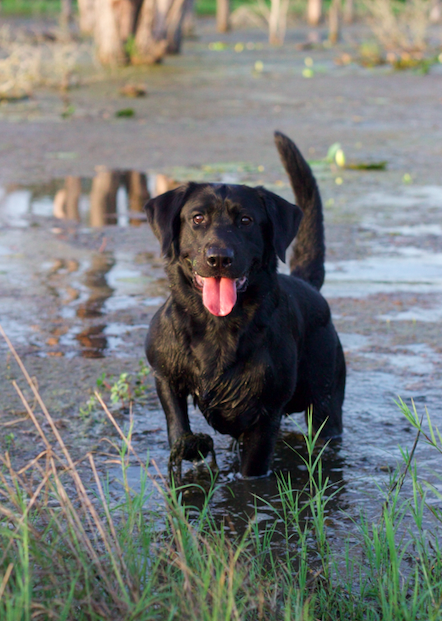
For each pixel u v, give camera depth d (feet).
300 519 12.16
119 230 29.32
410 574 10.30
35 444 14.30
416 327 20.43
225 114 56.95
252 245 12.88
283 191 34.14
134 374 17.47
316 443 14.82
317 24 152.66
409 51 97.19
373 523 11.91
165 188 35.40
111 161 41.19
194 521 12.05
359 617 9.69
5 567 9.31
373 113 58.70
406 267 25.40
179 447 12.78
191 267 12.98
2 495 12.22
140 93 64.64
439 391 16.76
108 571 9.36
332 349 14.80
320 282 16.34
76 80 71.82
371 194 35.04
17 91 64.18
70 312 21.26
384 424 15.42
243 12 153.99
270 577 10.32
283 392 13.26
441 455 14.15
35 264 25.35
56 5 165.07
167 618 8.80
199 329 13.00
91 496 12.49
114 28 80.18
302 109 59.98
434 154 43.98
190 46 111.04
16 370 17.53
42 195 34.37
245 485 13.26
